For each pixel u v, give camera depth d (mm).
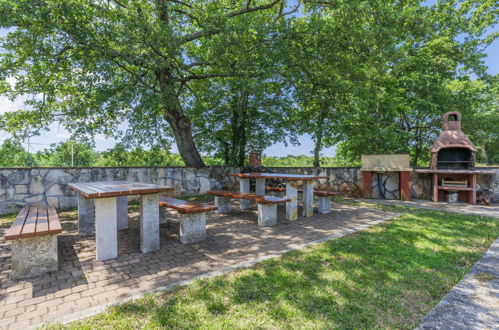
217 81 10430
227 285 2354
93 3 6301
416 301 2115
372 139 10609
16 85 6777
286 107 10555
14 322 1837
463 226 4531
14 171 5887
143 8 7508
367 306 2027
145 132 7875
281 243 3686
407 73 11906
